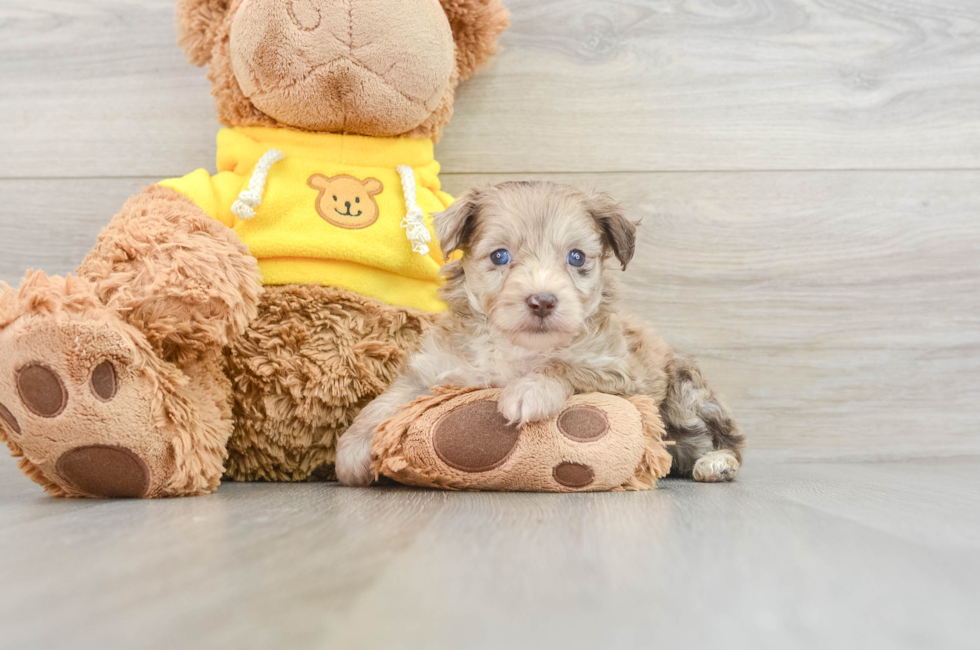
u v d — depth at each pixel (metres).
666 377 0.65
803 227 0.76
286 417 0.62
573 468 0.54
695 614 0.29
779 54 0.76
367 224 0.64
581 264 0.61
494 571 0.35
